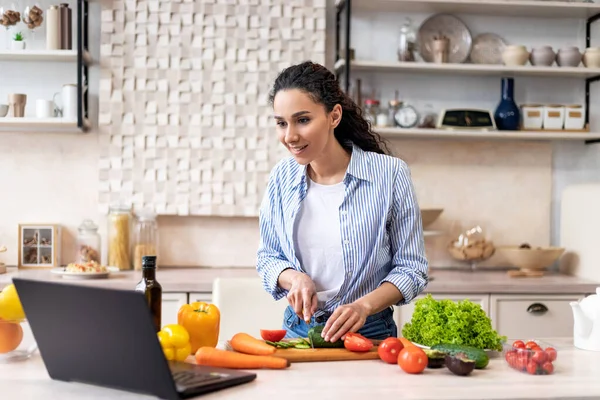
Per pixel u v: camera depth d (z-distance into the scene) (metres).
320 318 2.19
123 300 1.46
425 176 4.14
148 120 3.94
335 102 2.04
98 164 3.97
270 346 1.87
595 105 4.17
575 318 2.12
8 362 1.86
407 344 1.87
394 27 4.09
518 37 4.17
